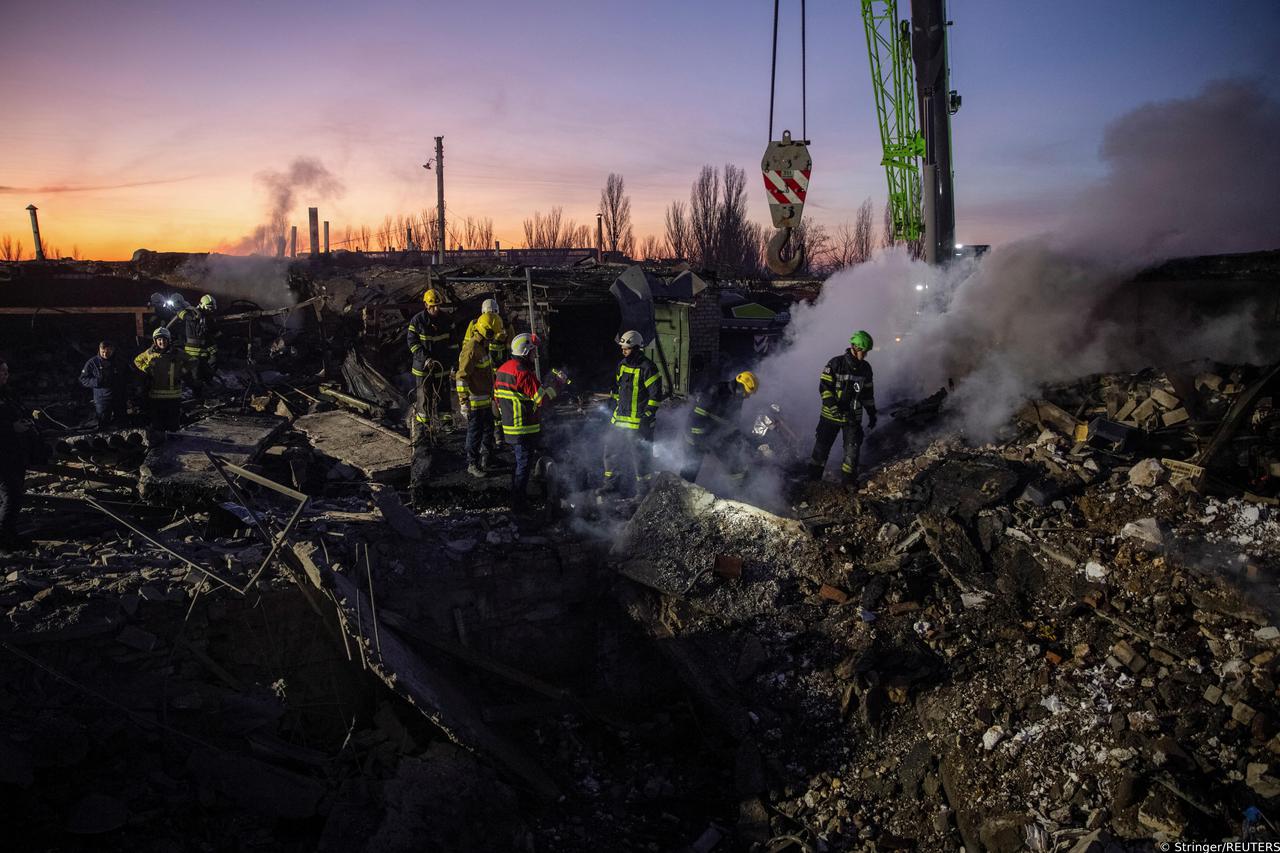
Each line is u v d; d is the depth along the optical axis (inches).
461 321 561.9
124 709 214.2
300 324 701.9
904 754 239.5
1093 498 291.9
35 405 541.3
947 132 413.1
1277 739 193.3
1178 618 237.9
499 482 349.1
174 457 348.5
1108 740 211.8
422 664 271.7
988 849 205.6
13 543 267.3
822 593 289.0
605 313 623.5
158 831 194.4
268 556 256.5
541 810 246.4
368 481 390.3
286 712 243.0
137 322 652.7
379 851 200.5
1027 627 256.4
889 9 588.1
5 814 183.6
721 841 237.8
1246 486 277.4
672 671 298.0
